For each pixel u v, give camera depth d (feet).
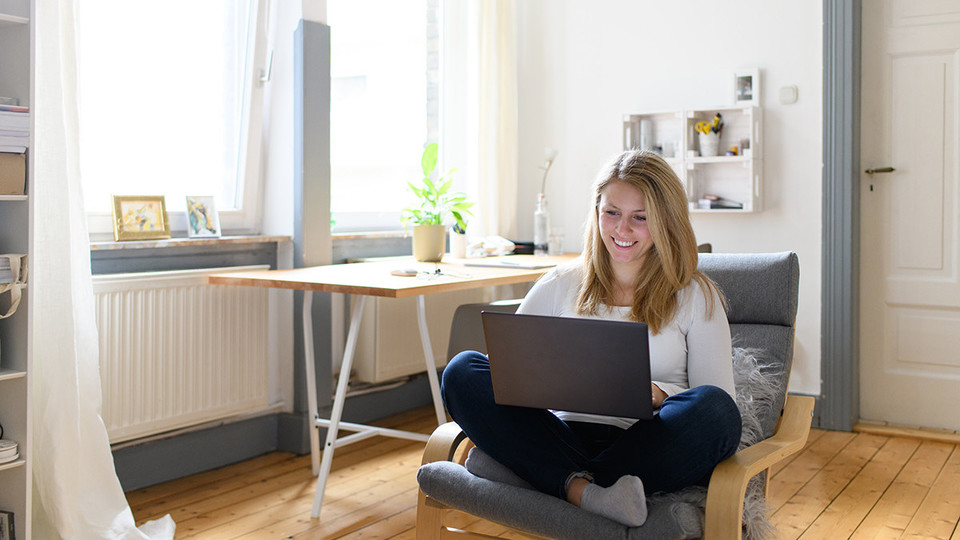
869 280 12.73
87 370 7.82
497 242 13.20
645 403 5.53
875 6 12.45
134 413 9.14
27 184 6.98
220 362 10.10
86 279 7.81
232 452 10.70
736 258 7.87
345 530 8.58
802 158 12.75
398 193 13.52
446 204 11.99
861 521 8.85
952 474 10.43
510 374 5.82
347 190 12.67
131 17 9.55
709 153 13.10
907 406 12.59
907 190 12.41
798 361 12.83
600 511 5.47
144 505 9.15
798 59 12.75
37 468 7.48
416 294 8.33
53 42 7.44
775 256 7.70
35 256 7.43
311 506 9.25
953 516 8.98
